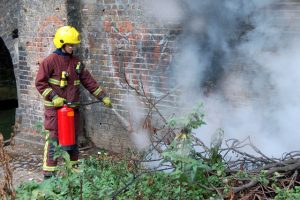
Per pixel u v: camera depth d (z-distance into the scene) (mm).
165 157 4215
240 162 5004
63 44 6004
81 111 7840
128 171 4887
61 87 6023
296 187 4254
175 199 4258
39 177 6625
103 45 7430
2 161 4027
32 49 8109
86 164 5230
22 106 8484
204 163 4461
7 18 8516
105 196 4277
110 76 7441
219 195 4156
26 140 8188
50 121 6004
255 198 4320
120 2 7098
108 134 7602
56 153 4578
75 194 4410
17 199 4242
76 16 7637
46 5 7746
